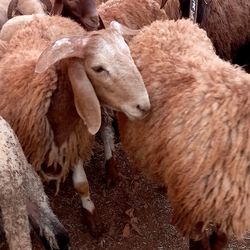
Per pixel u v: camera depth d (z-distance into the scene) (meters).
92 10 1.73
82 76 1.24
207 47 1.42
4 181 1.08
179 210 1.25
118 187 1.71
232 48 2.11
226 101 1.17
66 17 1.73
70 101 1.31
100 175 1.75
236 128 1.15
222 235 1.32
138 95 1.23
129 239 1.55
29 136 1.34
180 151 1.20
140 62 1.38
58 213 1.62
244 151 1.13
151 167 1.32
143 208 1.63
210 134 1.16
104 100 1.27
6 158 1.09
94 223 1.54
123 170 1.76
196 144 1.17
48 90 1.30
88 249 1.52
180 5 1.93
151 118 1.28
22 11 1.95
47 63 1.18
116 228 1.58
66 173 1.45
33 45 1.47
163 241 1.54
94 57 1.22
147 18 1.85
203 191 1.17
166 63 1.32
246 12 2.04
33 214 1.21
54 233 1.22
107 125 1.66
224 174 1.15
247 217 1.17
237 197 1.15
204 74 1.24
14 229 1.13
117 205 1.65
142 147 1.33
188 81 1.25
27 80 1.33
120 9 1.82
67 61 1.25
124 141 1.41
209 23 1.97
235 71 1.24
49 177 1.44
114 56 1.22
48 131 1.34
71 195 1.67
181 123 1.21
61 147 1.38
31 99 1.31
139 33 1.47
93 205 1.55
